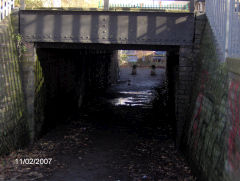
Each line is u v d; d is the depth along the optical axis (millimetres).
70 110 15891
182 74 10336
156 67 49719
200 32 10008
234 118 5719
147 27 10117
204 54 9312
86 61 19672
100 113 16906
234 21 6914
